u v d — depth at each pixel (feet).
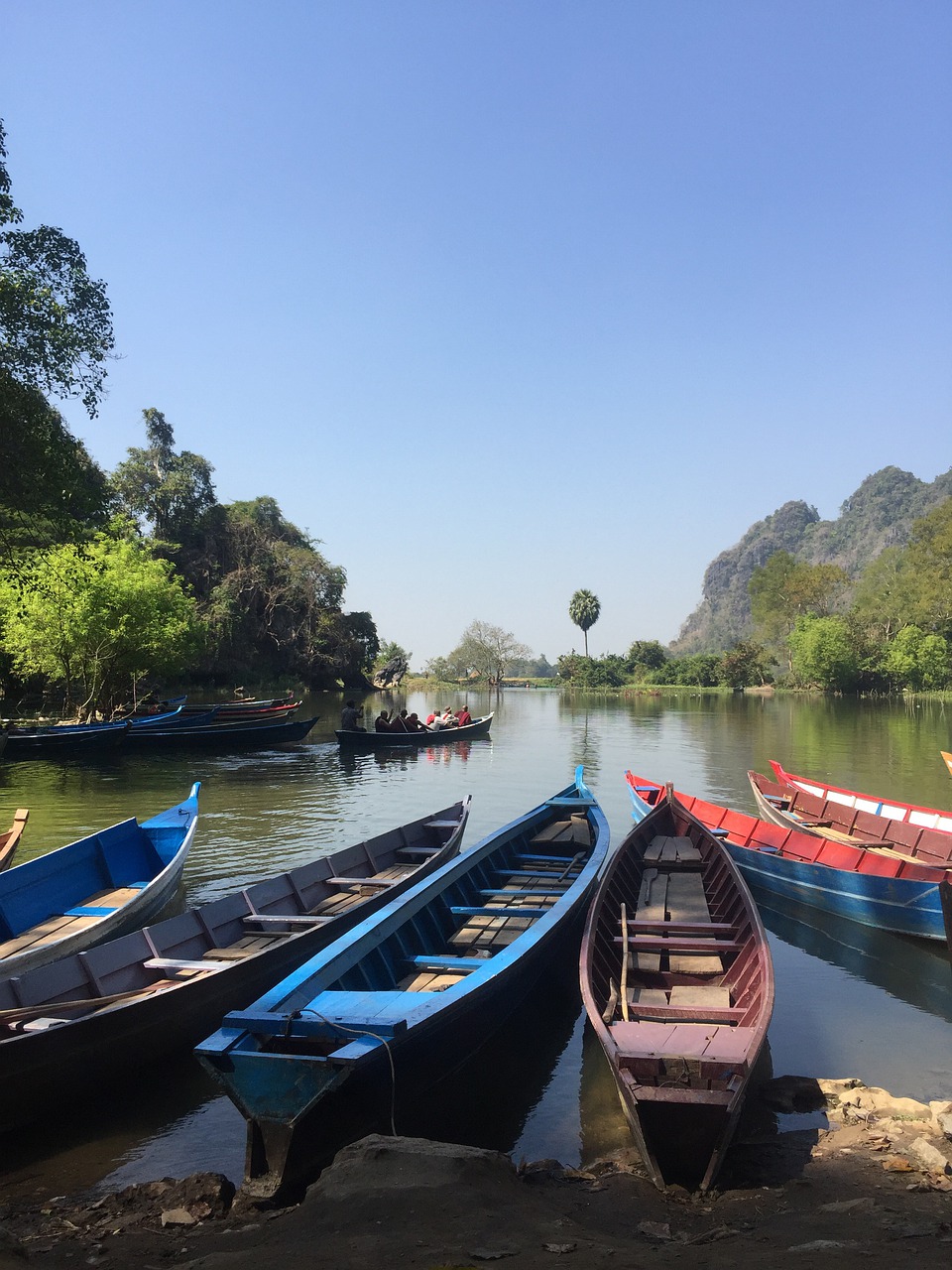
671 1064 16.99
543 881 35.27
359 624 267.18
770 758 93.76
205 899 37.14
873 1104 19.74
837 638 273.13
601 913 26.71
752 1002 21.12
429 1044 19.06
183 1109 20.67
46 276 60.18
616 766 86.63
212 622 207.82
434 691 321.32
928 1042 24.25
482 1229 12.86
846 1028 25.25
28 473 64.95
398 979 24.47
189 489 236.84
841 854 38.55
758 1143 17.94
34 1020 20.38
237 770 79.77
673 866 35.35
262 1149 16.46
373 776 77.30
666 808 41.98
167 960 23.97
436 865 36.88
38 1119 19.35
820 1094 20.43
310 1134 16.56
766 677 317.83
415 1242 12.34
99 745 88.28
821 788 56.65
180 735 93.76
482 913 28.86
